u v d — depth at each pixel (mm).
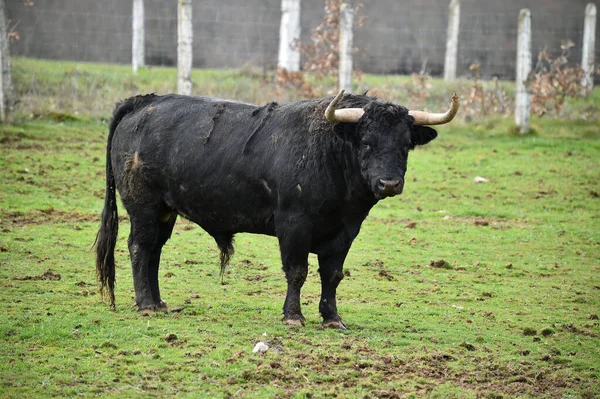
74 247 21578
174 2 59562
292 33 46406
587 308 18547
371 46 60250
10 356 13797
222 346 14602
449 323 17000
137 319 16156
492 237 24906
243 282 19641
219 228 16953
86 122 35656
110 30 56250
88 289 18203
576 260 22781
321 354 14328
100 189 27781
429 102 41625
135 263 17125
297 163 15555
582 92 46031
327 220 15680
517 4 68750
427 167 32750
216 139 16500
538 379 14016
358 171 15227
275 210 16016
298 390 12969
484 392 13250
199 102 17219
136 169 17141
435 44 59750
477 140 37312
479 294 19438
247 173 16141
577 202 28906
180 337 15031
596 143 36844
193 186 16641
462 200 28906
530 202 28844
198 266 20844
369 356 14508
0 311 16094
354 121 14945
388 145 14852
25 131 33094
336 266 16172
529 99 38062
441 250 23469
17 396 12273
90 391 12586
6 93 33625
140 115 17438
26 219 24000
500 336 16234
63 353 14039
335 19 41375
